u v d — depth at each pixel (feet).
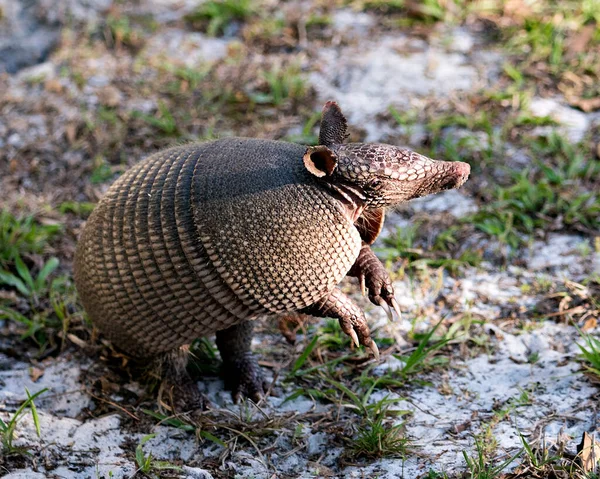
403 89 5.93
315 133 5.74
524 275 5.14
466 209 5.40
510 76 5.96
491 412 4.64
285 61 6.18
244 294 4.39
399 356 4.80
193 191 4.41
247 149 4.45
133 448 4.56
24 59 6.35
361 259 4.55
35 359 4.90
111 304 4.54
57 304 5.04
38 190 5.58
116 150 5.74
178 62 6.24
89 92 6.01
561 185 5.42
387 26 6.50
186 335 4.51
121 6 6.87
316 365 4.85
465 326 4.92
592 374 4.70
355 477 4.46
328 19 6.53
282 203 4.36
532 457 4.39
